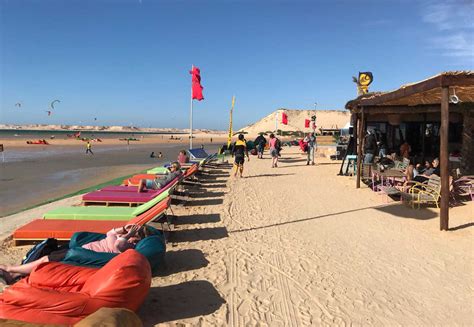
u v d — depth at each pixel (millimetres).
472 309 4523
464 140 15203
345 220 8492
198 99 20719
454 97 8578
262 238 7227
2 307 3668
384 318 4324
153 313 4383
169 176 11312
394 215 8812
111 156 34500
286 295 4883
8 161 27906
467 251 6398
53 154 36312
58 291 3844
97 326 2732
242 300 4742
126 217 7652
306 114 146125
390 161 15031
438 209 9203
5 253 6520
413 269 5695
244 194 11703
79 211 7969
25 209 10969
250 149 29938
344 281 5301
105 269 4012
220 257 6211
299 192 12008
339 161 22469
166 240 7031
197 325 4148
